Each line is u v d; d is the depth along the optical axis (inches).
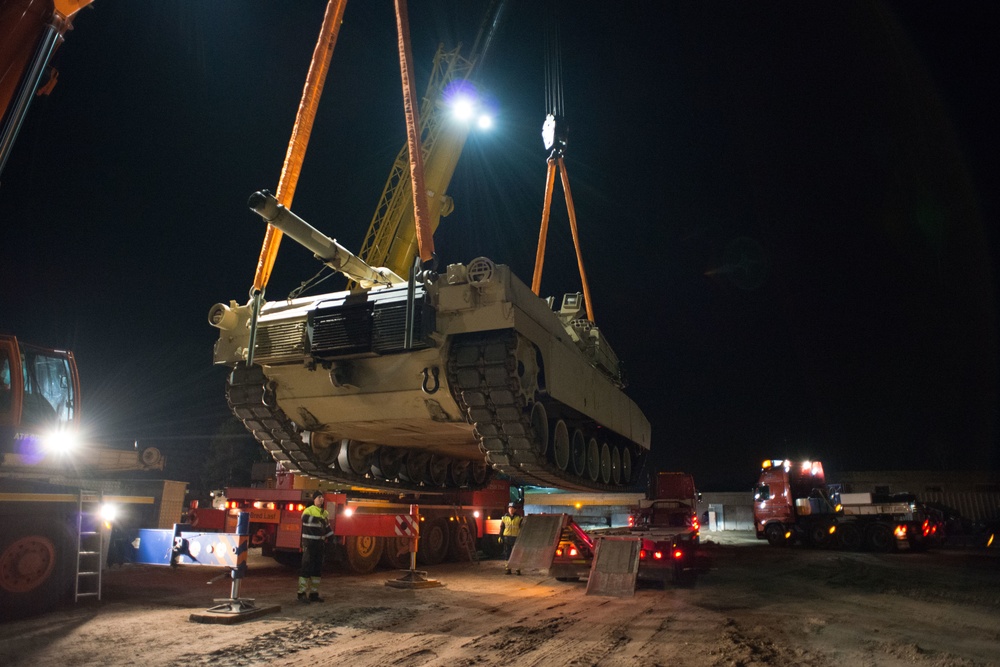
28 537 338.0
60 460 418.0
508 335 390.9
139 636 291.3
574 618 353.7
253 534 543.2
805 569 626.5
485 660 259.3
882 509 877.2
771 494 983.6
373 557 545.0
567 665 253.3
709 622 345.1
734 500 1545.3
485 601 406.3
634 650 279.1
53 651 265.6
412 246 882.8
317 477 526.0
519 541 526.3
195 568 553.9
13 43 269.7
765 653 275.4
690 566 554.6
